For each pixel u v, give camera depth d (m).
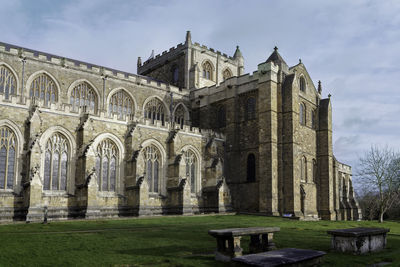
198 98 75.25
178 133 60.69
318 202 69.38
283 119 62.50
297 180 60.69
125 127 55.41
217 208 60.31
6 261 19.45
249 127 65.25
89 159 48.38
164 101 72.00
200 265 19.31
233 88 67.75
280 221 47.75
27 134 46.03
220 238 20.59
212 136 66.19
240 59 91.25
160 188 58.34
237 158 65.75
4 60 53.19
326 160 70.19
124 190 53.84
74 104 59.66
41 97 56.41
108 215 51.00
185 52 80.31
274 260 16.73
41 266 18.69
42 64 56.75
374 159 70.19
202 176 63.97
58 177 48.09
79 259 20.20
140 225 37.94
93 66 62.38
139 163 53.50
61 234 29.03
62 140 49.28
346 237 24.25
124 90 65.88
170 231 33.16
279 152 61.34
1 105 44.78
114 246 24.44
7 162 44.47
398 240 32.50
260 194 60.12
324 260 21.06
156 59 89.00
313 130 70.75
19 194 44.38
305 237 31.39
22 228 33.16
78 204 48.06
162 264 19.39
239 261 16.84
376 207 89.00
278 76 63.62
